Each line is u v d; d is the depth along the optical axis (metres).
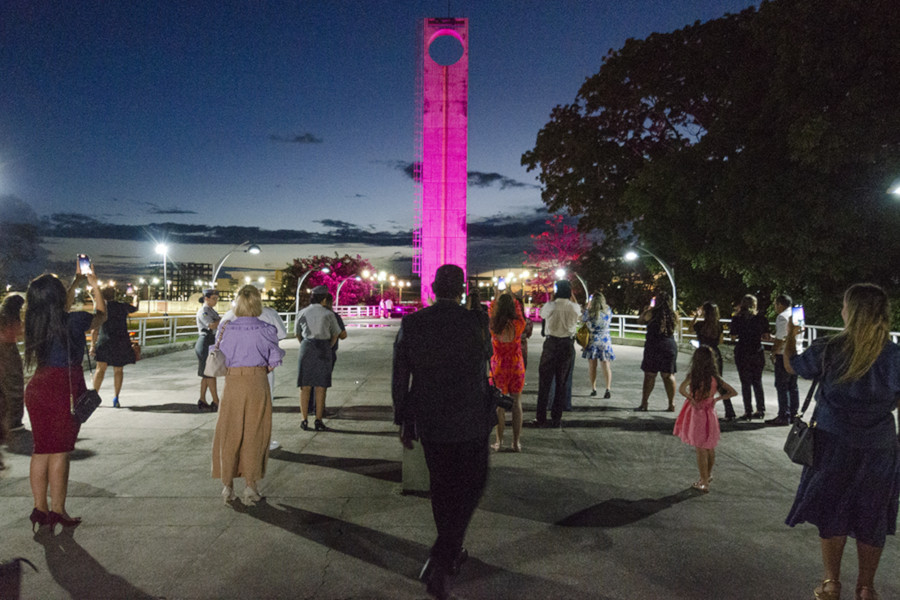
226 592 3.32
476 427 3.37
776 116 16.36
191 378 12.31
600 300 10.11
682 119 23.44
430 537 4.10
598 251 39.44
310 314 7.46
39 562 3.67
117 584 3.40
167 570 3.58
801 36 14.67
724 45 20.17
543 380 7.83
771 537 4.18
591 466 5.98
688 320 24.05
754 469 5.94
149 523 4.32
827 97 14.91
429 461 3.41
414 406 3.41
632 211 21.25
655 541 4.09
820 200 15.11
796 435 3.31
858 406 3.13
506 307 6.49
